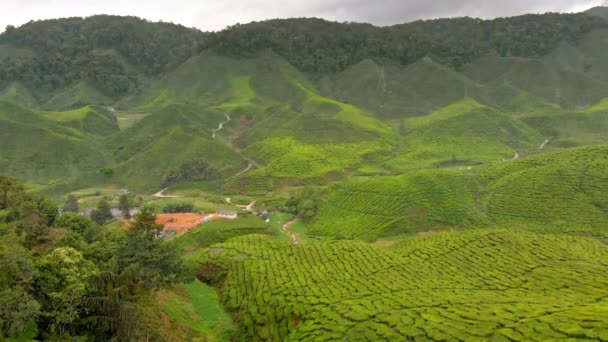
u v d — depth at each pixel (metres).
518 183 141.38
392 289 73.69
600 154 145.25
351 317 61.56
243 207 175.38
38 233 74.50
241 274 86.25
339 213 148.75
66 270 48.91
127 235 74.38
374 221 136.75
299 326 63.19
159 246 70.69
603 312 55.66
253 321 68.88
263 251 98.88
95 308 49.88
